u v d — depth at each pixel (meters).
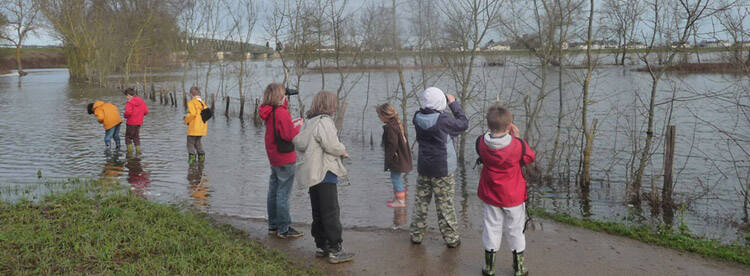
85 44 43.50
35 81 47.06
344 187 7.98
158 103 26.11
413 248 4.98
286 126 4.87
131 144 11.30
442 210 4.89
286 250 4.92
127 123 10.70
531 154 3.97
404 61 11.47
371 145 12.66
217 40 25.45
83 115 18.84
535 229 5.66
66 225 5.02
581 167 9.14
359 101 24.41
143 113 10.86
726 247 5.01
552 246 5.04
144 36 36.06
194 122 9.56
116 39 36.19
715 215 6.59
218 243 4.72
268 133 5.00
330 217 4.45
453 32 10.24
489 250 4.20
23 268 3.96
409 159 6.66
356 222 6.02
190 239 4.77
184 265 4.05
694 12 6.80
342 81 14.86
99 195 6.41
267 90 4.92
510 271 4.37
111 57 37.16
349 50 14.35
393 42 11.17
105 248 4.35
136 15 36.62
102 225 5.02
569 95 21.61
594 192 7.89
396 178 6.69
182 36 27.30
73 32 43.19
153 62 37.53
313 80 35.28
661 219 6.41
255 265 4.21
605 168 9.55
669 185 6.95
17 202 6.10
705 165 9.66
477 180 8.59
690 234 5.55
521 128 12.59
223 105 23.47
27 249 4.23
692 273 4.32
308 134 4.31
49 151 11.02
